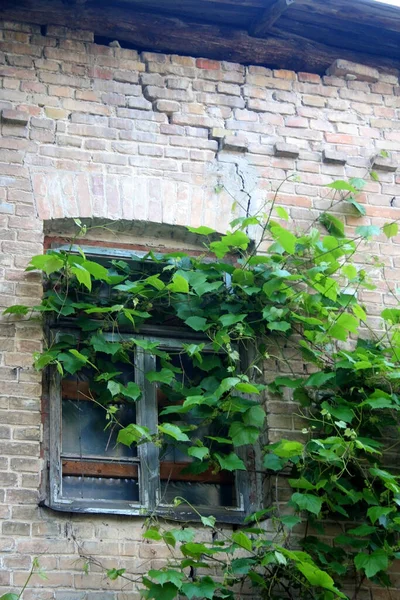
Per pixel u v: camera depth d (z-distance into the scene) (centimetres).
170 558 625
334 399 672
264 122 779
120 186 724
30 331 663
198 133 760
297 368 697
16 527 608
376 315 736
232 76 789
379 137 801
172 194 732
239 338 674
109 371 673
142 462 660
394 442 686
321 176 772
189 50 796
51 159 719
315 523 647
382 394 657
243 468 637
